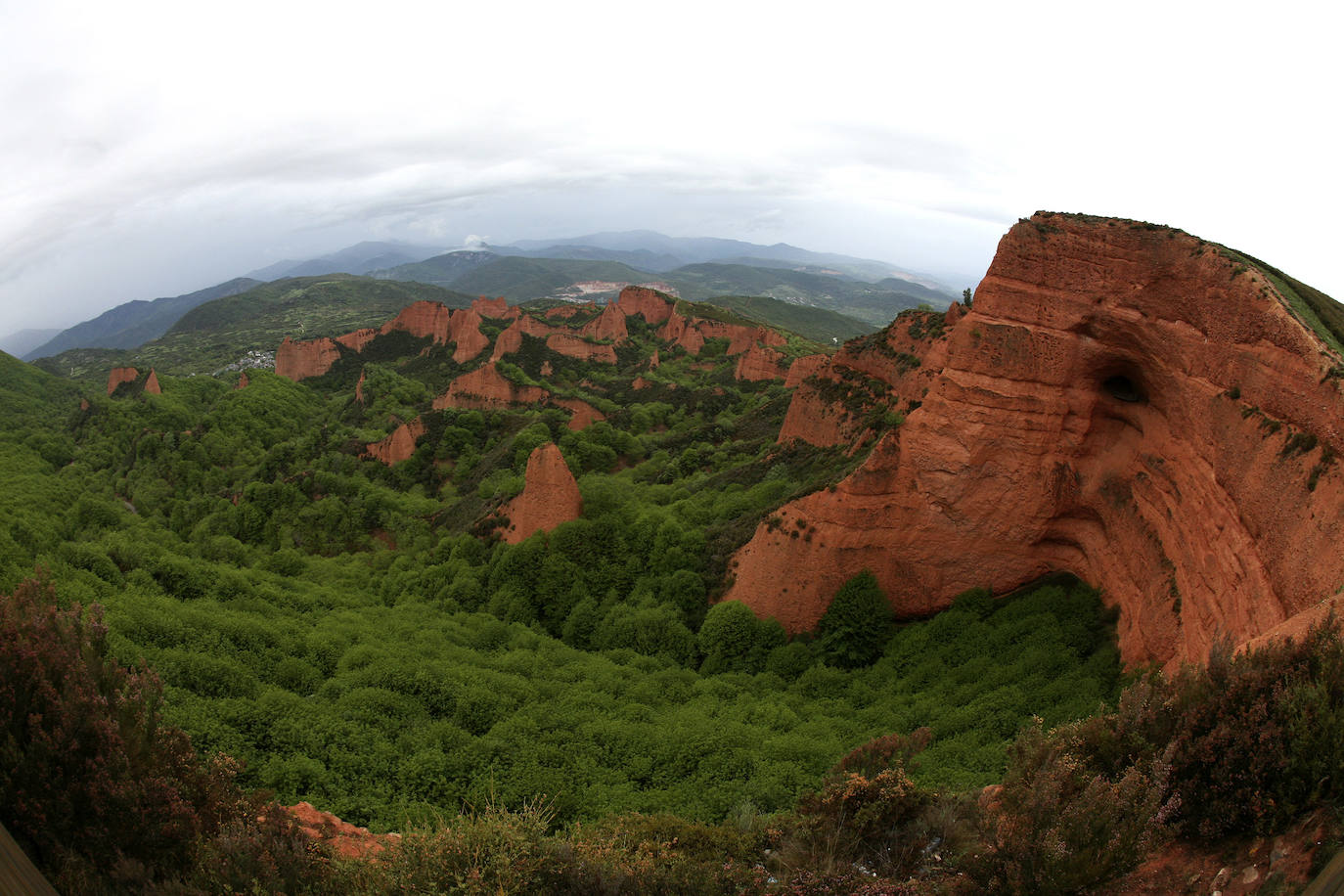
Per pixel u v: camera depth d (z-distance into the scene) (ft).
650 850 40.37
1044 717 67.31
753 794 61.41
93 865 28.71
